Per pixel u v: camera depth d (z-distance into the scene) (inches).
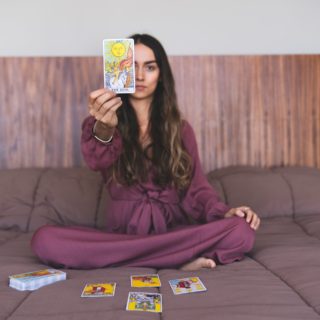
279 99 104.1
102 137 60.1
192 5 104.1
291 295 42.7
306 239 66.7
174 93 71.9
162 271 55.0
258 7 105.2
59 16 102.5
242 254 59.1
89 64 100.5
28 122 100.5
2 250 64.4
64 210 83.0
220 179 92.4
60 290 45.1
